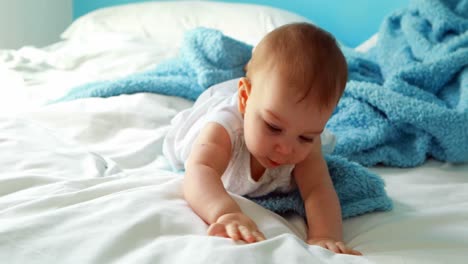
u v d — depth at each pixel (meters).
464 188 0.91
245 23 2.01
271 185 0.81
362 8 2.06
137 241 0.54
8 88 1.41
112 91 1.21
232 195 0.72
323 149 0.97
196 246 0.53
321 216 0.73
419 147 1.07
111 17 2.22
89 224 0.55
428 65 1.25
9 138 0.88
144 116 1.11
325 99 0.70
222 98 0.95
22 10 2.42
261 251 0.53
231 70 1.26
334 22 2.13
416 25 1.44
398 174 1.02
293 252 0.54
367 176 0.83
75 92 1.27
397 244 0.66
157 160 0.97
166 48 1.80
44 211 0.60
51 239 0.51
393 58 1.40
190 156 0.75
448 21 1.39
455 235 0.68
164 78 1.26
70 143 0.95
